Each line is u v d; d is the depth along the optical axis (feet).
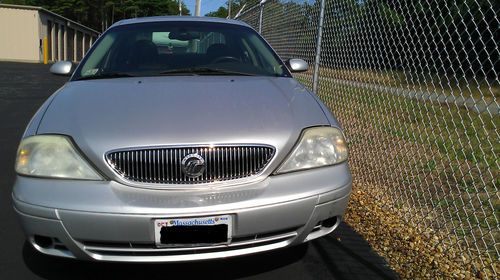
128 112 9.00
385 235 11.73
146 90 10.09
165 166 8.24
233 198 8.18
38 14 95.66
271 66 12.82
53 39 110.11
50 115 9.25
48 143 8.57
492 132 18.43
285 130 8.84
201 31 13.61
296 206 8.48
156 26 13.75
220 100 9.56
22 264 10.09
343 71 20.12
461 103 17.44
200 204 8.05
